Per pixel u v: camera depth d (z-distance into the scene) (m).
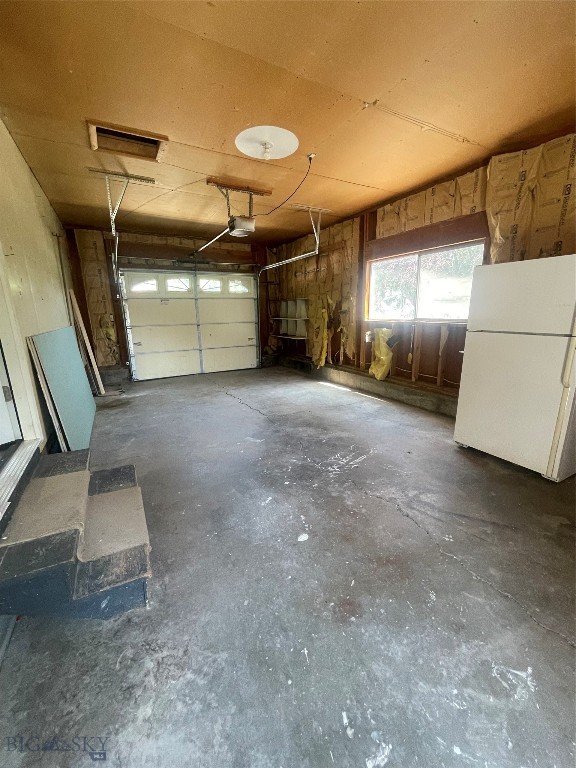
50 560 1.26
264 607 1.43
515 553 1.72
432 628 1.33
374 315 5.21
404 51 1.84
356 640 1.28
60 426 2.42
